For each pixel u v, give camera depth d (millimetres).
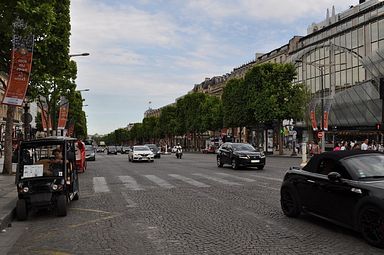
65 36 17891
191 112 83812
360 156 8281
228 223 9016
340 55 57812
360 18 53781
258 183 17203
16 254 6887
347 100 55188
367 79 51562
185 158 46750
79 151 23969
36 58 16094
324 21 71062
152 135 133375
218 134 98500
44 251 7043
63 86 35781
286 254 6520
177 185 16812
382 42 49438
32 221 9906
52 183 10219
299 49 68750
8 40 13570
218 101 78812
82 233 8367
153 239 7684
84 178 20625
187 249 6922
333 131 51812
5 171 21344
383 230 6715
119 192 14750
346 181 7684
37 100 35156
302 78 67188
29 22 10016
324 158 8742
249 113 53688
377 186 7066
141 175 21969
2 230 8828
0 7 9539
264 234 7914
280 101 48625
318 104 55594
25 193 10023
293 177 9445
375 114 50062
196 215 10023
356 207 7234
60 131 41438
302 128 64625
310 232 8023
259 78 49906
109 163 36125
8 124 21516
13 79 12188
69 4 18188
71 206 11758
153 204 11844
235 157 25484
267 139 56156
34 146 10656
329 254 6492
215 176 20828
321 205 8359
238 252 6680
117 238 7824
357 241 7273
